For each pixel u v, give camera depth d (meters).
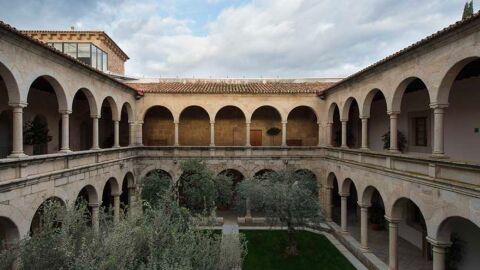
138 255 9.20
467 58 12.11
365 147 20.81
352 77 21.62
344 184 24.16
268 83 33.72
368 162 19.95
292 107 29.08
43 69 15.04
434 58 13.91
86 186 19.39
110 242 8.55
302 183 22.61
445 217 13.00
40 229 9.57
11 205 12.48
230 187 25.08
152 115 34.19
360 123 29.94
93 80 20.22
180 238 10.08
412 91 21.48
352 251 21.77
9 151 19.33
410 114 21.80
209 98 28.97
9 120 19.44
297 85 32.12
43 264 8.11
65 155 16.34
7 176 12.44
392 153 17.25
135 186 27.19
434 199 13.67
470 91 16.55
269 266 19.42
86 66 18.36
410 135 21.81
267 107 34.53
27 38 13.27
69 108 17.30
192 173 23.94
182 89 28.95
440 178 13.42
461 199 12.09
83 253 7.83
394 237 17.17
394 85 17.08
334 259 20.52
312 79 36.06
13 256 8.73
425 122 20.33
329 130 28.17
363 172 20.53
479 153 15.95
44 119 22.72
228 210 31.92
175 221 11.48
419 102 20.78
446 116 18.36
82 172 18.16
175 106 28.88
